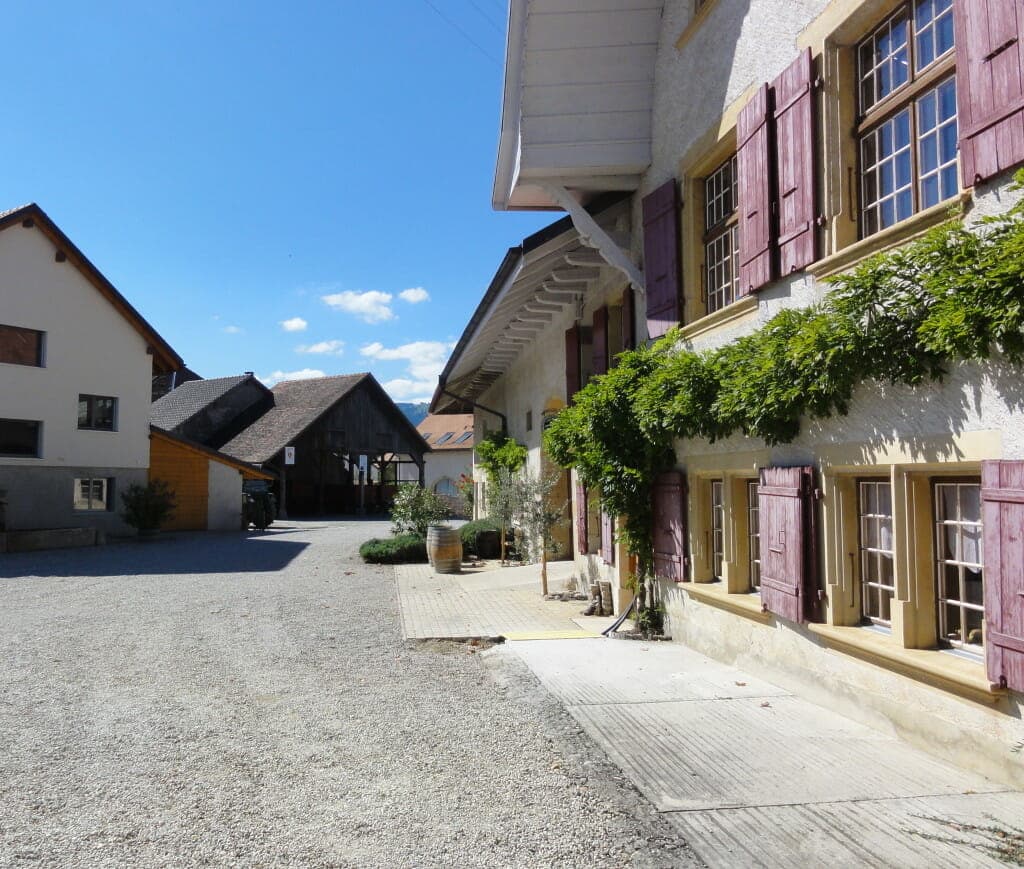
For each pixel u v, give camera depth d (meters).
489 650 8.06
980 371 4.21
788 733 5.12
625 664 7.28
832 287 5.62
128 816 3.94
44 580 14.45
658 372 7.54
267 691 6.41
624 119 8.93
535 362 15.73
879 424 5.06
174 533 27.61
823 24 5.78
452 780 4.40
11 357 22.45
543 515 12.63
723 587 7.44
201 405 45.12
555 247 10.02
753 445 6.73
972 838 3.52
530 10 8.70
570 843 3.60
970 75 4.32
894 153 5.41
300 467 44.88
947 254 4.14
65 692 6.38
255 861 3.46
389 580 14.38
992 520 4.07
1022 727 4.01
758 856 3.43
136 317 25.20
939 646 4.90
